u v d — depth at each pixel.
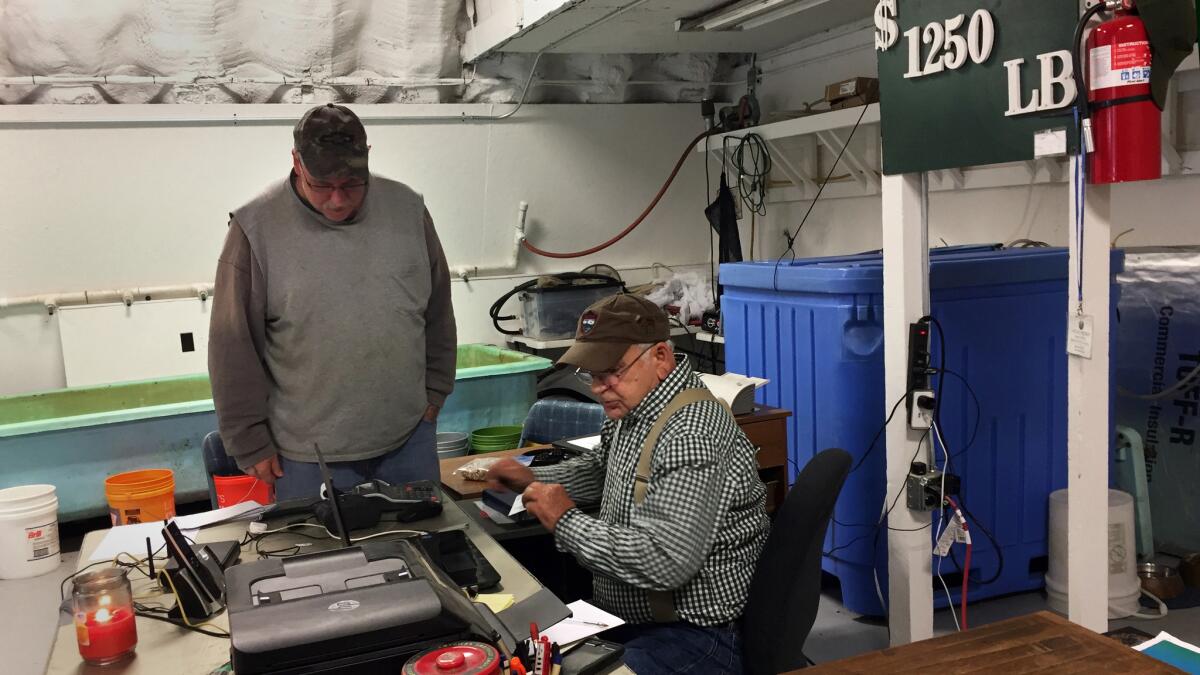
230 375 2.10
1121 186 3.38
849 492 2.94
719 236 5.24
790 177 4.91
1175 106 3.09
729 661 1.73
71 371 4.28
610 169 5.30
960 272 2.79
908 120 2.20
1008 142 1.94
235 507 2.08
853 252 4.62
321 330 2.13
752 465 1.80
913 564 2.37
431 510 2.00
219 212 4.54
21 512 3.25
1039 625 1.32
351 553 1.44
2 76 4.18
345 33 4.65
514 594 1.57
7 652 2.75
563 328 4.79
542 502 1.74
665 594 1.74
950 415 2.87
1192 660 1.25
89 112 4.23
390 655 1.22
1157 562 3.15
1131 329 3.37
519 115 5.05
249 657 1.15
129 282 4.41
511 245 5.14
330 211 2.09
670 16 4.12
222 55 4.47
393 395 2.22
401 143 4.82
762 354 3.27
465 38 4.95
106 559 1.78
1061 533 2.95
